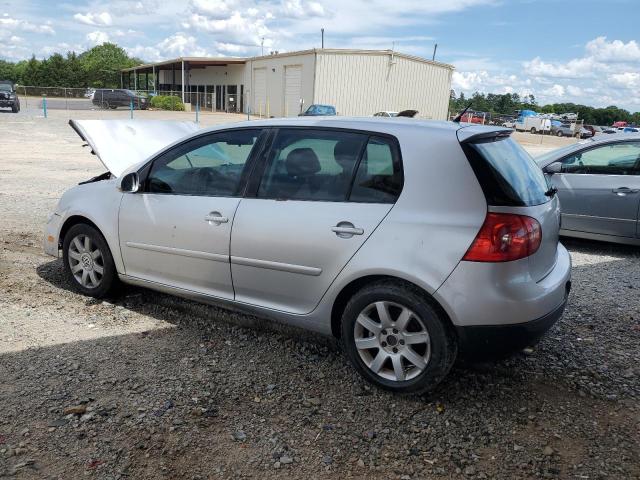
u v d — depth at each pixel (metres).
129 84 77.19
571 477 2.68
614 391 3.48
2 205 8.70
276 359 3.78
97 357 3.71
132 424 2.97
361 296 3.32
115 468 2.63
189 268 4.05
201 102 53.91
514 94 113.81
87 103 50.03
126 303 4.67
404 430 3.02
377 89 40.47
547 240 3.33
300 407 3.21
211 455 2.76
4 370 3.48
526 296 3.05
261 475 2.63
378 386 3.37
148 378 3.46
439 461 2.77
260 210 3.65
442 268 3.05
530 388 3.49
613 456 2.83
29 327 4.13
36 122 29.53
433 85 43.44
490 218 3.00
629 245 7.41
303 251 3.46
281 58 42.75
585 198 6.94
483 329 3.03
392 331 3.28
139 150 5.54
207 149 4.03
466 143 3.16
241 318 4.32
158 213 4.14
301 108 40.59
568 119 68.38
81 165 14.30
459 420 3.12
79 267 4.76
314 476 2.64
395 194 3.24
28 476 2.55
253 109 48.41
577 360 3.89
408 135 3.30
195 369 3.60
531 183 3.44
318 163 3.54
